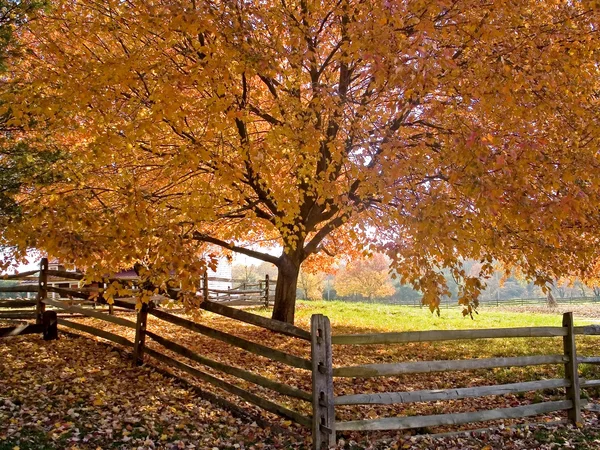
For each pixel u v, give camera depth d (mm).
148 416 5656
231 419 5820
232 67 7031
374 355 9898
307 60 7441
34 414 5422
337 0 8062
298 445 5137
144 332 7691
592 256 8594
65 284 13656
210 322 13383
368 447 5129
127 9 6891
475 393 5672
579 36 6758
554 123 7383
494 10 6516
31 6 6789
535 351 10414
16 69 7504
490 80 6125
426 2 6117
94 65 6836
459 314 22266
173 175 8461
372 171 6312
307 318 16469
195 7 6871
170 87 6184
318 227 14539
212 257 6137
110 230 6168
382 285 59719
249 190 10414
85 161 7469
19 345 8383
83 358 7859
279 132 7012
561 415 6543
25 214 6383
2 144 6875
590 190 6672
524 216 5727
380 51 5750
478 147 5480
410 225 5957
